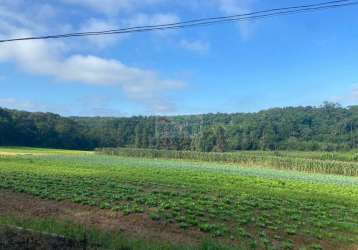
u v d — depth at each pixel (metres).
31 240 14.42
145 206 26.11
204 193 33.84
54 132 166.00
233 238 20.39
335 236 22.53
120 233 19.25
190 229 21.58
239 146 156.00
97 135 180.12
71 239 14.92
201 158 104.81
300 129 158.12
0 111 153.12
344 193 41.97
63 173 45.94
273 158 92.12
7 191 30.47
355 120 153.38
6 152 108.69
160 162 87.25
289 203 31.48
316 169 84.12
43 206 25.44
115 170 53.78
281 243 20.28
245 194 34.34
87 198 27.44
